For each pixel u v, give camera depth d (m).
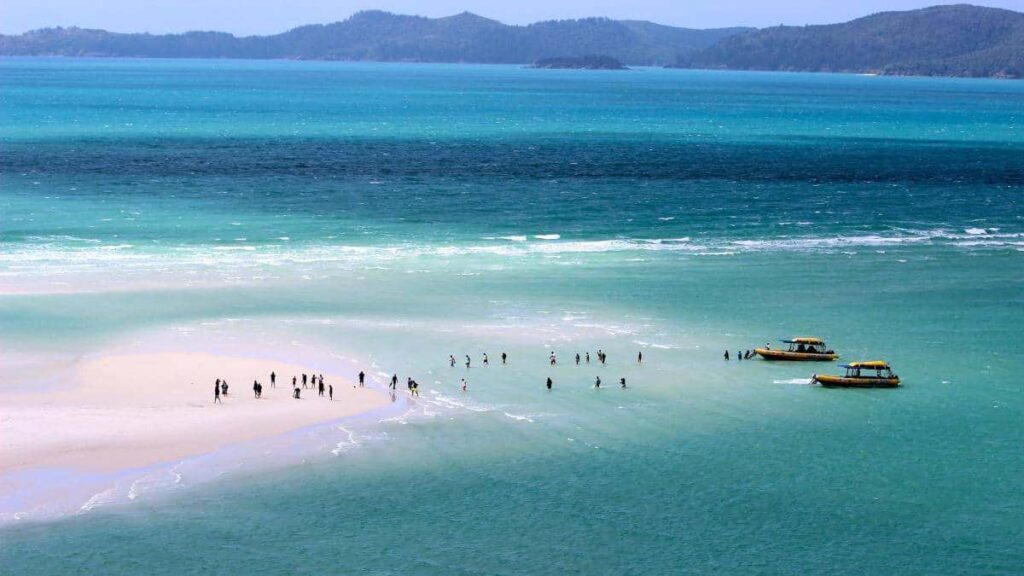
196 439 74.44
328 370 91.50
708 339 104.25
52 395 82.06
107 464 69.69
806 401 87.06
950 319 112.81
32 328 100.25
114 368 89.31
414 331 104.12
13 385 84.06
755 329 107.81
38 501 64.44
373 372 91.44
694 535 63.88
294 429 77.31
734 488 70.12
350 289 119.50
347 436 76.56
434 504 66.75
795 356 97.94
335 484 68.88
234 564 59.06
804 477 72.00
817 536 64.00
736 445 77.31
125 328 101.56
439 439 76.81
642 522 65.25
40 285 116.06
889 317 113.25
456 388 87.94
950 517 66.69
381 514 65.25
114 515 63.47
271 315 107.94
